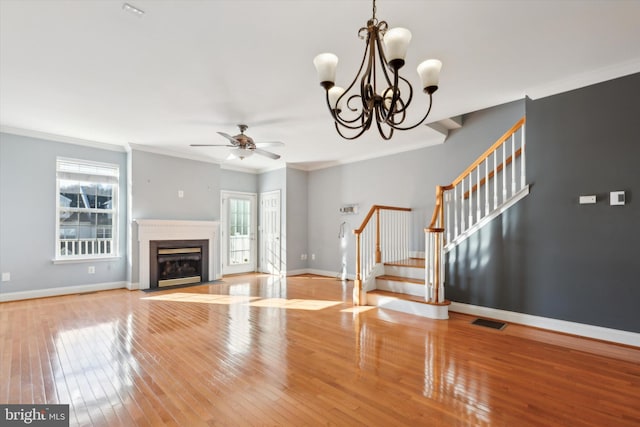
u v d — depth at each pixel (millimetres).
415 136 5109
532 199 3537
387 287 4613
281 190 7305
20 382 2250
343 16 2152
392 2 2016
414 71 2936
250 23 2219
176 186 6039
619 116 3023
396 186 5891
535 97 3496
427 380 2301
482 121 4844
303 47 2529
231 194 7395
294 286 5871
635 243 2939
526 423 1805
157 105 3721
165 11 2082
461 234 4086
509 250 3695
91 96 3459
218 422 1808
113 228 5594
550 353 2783
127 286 5621
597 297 3129
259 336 3205
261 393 2119
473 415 1879
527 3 2051
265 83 3156
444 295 4188
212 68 2857
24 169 4742
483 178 4727
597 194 3131
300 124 4414
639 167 2926
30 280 4785
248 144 4234
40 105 3717
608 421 1827
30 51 2557
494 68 2938
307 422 1808
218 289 5578
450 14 2148
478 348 2896
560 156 3354
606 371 2447
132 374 2383
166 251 5848
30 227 4785
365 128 1927
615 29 2342
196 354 2752
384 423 1800
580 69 2990
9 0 1947
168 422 1805
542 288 3461
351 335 3234
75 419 1830
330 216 7086
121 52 2582
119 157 5648
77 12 2080
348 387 2199
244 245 7609
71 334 3242
